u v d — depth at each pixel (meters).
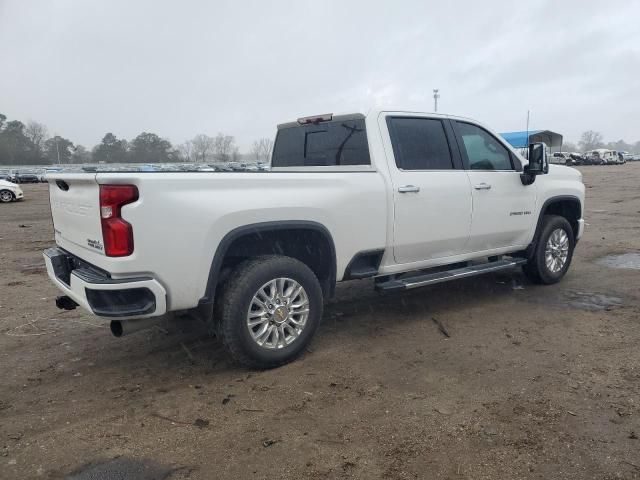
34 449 3.03
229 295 3.82
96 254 3.59
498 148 5.79
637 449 2.89
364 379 3.86
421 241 4.93
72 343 4.75
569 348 4.38
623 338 4.57
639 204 16.45
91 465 2.86
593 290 6.17
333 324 5.16
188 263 3.59
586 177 35.81
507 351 4.35
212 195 3.68
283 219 3.99
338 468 2.79
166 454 2.95
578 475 2.69
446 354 4.32
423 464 2.80
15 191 24.20
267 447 3.00
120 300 3.42
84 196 3.63
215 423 3.28
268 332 4.01
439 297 6.04
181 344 4.66
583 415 3.27
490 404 3.44
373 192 4.52
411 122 5.01
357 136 4.84
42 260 8.91
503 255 6.05
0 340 4.85
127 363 4.27
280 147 5.94
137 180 3.36
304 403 3.51
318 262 4.50
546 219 6.30
